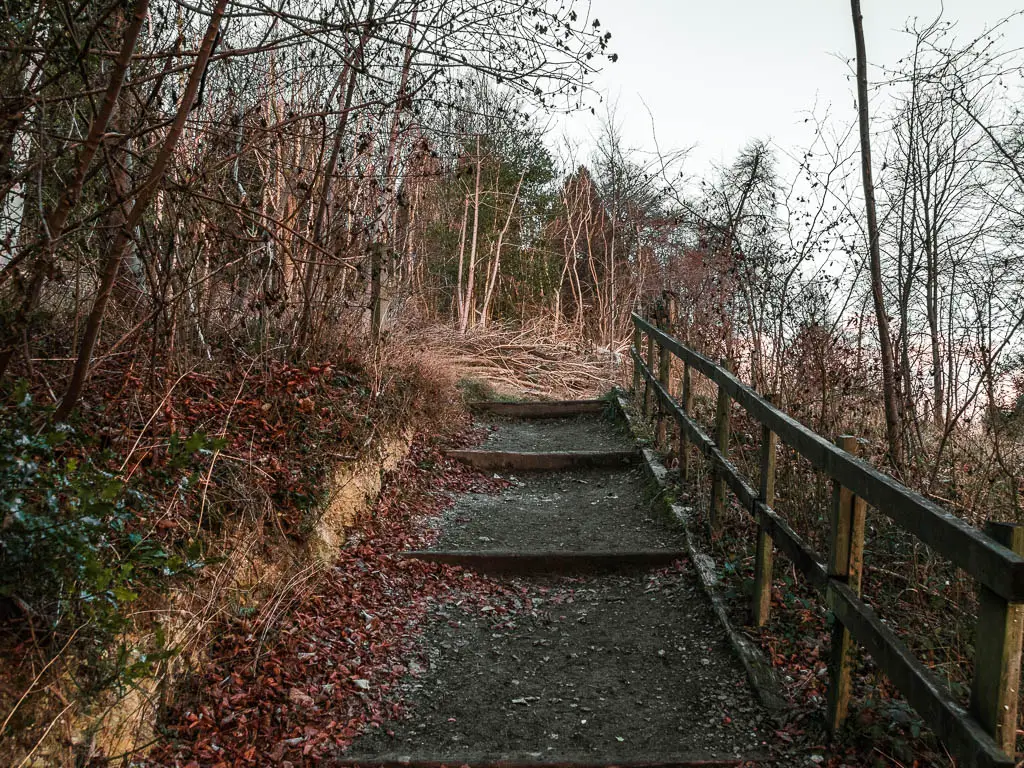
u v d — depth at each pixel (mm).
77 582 2322
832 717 2879
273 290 4762
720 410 4699
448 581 4582
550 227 17047
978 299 6234
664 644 3834
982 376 4773
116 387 3590
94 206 3395
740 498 4094
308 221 5484
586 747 2961
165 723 2736
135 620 2676
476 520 5613
